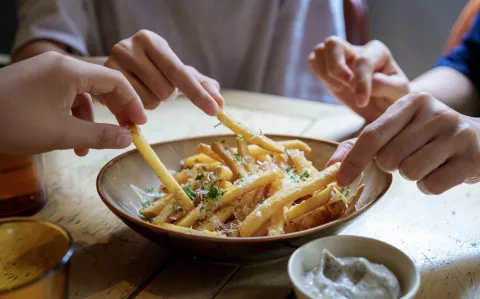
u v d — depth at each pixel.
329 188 0.43
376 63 0.77
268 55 1.24
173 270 0.44
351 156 0.44
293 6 1.20
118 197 0.49
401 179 0.59
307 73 1.28
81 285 0.42
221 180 0.47
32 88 0.42
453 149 0.45
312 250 0.38
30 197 0.52
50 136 0.42
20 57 0.95
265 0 1.17
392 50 1.58
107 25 1.16
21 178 0.51
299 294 0.35
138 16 1.14
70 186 0.59
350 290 0.35
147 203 0.50
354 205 0.45
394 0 1.52
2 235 0.39
